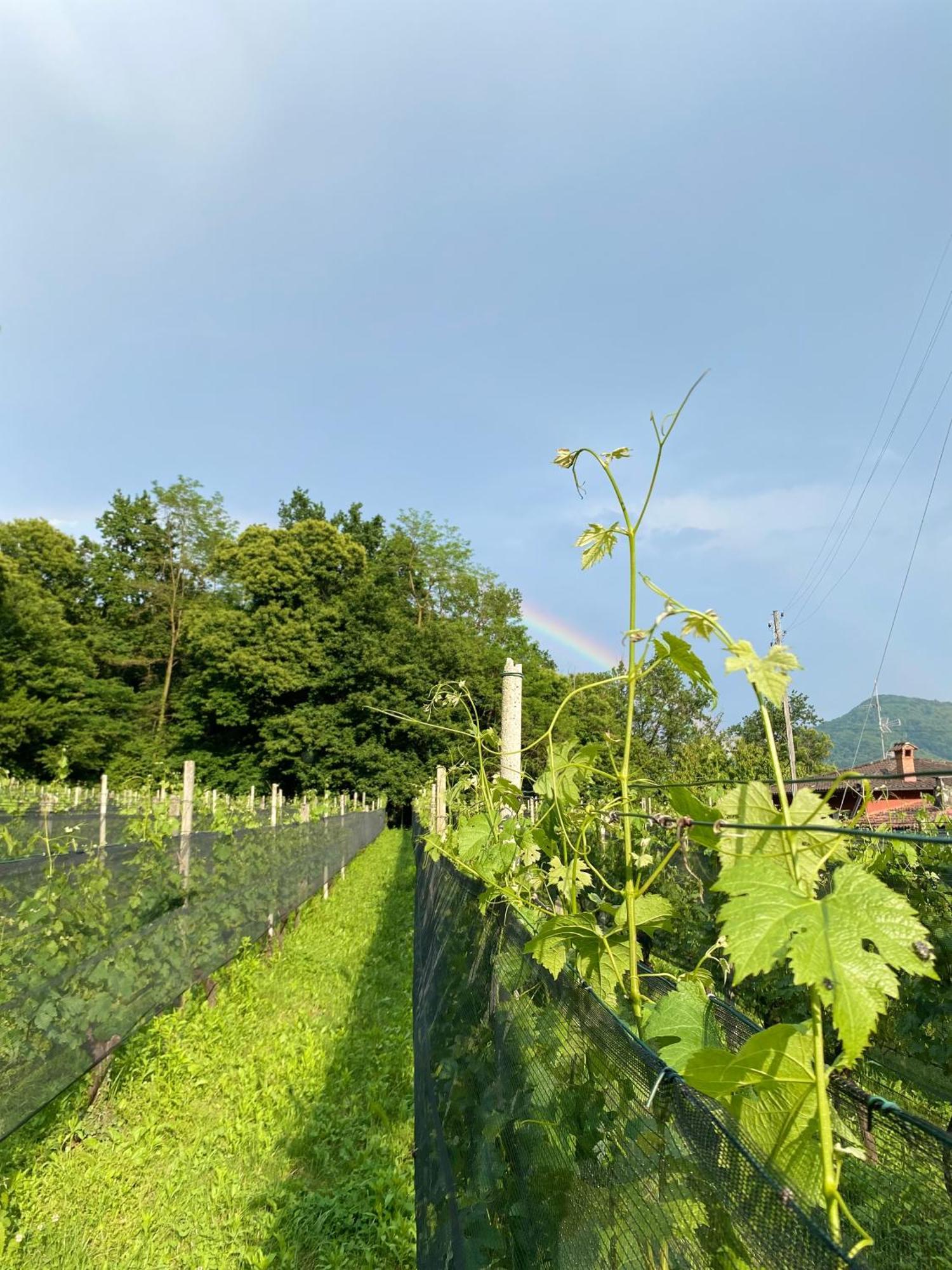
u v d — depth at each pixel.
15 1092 3.41
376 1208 3.62
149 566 41.12
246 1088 5.00
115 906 4.61
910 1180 0.93
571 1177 1.51
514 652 42.62
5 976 3.40
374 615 35.84
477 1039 2.62
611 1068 1.35
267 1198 3.79
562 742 2.24
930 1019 2.77
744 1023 1.36
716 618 1.30
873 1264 0.92
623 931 1.65
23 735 28.83
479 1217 2.15
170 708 38.06
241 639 35.22
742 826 1.00
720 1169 0.94
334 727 33.84
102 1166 4.05
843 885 0.87
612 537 1.72
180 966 5.65
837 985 0.80
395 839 29.00
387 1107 4.69
